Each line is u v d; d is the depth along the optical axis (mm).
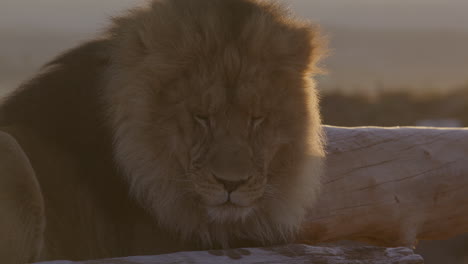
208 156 7621
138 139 7844
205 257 7320
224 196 7605
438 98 46938
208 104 7684
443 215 10938
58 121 8094
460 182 10859
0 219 6957
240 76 7781
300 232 9789
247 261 7473
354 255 7996
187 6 8219
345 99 43500
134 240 8133
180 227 8141
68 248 7824
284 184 8398
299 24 8664
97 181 8078
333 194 10125
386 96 46031
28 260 7176
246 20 8047
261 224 8461
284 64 8164
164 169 7906
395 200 10469
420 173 10664
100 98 8148
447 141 10992
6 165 7102
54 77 8281
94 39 8688
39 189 7297
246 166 7551
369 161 10477
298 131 8320
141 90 7875
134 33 8109
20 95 8359
